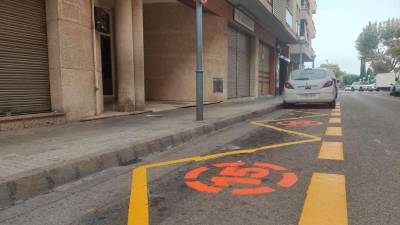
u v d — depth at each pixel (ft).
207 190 12.39
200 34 27.50
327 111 43.27
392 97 88.17
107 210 10.78
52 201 11.65
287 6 87.30
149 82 49.16
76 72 26.08
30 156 15.17
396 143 20.47
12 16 22.39
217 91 51.57
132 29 32.99
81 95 26.84
